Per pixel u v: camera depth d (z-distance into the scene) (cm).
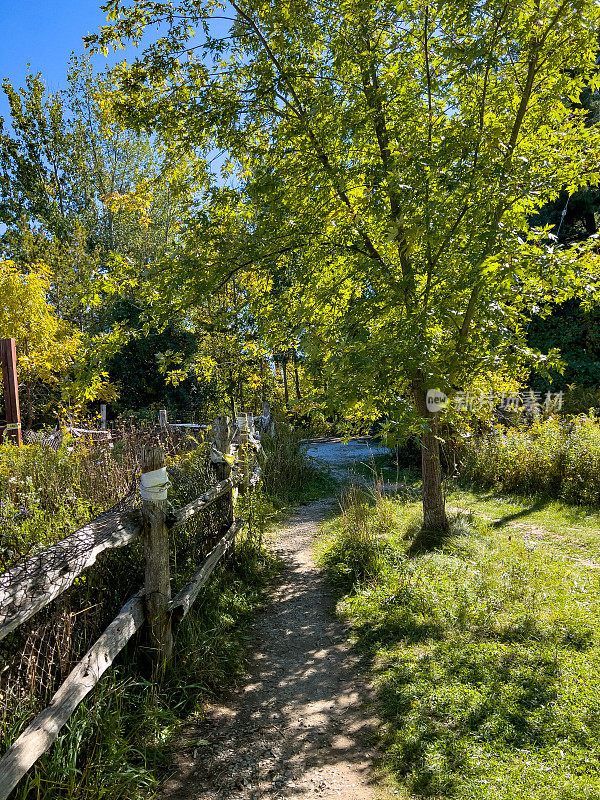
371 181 534
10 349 922
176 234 722
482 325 575
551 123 610
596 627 441
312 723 352
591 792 258
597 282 591
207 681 391
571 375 1599
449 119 593
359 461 1545
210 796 282
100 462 591
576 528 748
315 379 559
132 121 628
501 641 433
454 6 528
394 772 297
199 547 522
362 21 550
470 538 688
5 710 238
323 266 641
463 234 564
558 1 544
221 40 591
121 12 603
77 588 319
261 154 622
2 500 431
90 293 636
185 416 1894
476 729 321
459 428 709
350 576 609
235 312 788
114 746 281
